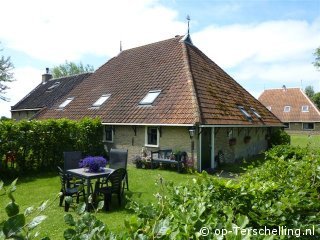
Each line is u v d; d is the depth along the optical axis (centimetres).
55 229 650
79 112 1908
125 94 1769
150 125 1441
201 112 1351
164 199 260
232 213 246
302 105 4347
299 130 4253
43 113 2334
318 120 4097
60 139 1404
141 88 1727
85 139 1548
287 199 268
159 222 189
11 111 3300
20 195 933
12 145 1211
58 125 1392
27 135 1266
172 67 1736
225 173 1319
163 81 1662
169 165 1395
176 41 1989
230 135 1594
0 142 1170
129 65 2088
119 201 814
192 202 253
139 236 174
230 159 1593
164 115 1421
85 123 1550
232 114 1555
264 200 291
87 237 170
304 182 347
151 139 1512
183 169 1314
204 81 1639
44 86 3353
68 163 1048
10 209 139
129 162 1577
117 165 1036
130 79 1895
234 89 1947
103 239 172
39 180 1157
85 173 834
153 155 1463
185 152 1339
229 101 1678
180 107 1409
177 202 268
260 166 497
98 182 827
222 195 286
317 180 365
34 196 921
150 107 1528
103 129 1688
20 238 130
